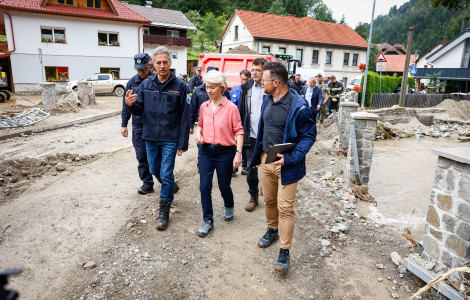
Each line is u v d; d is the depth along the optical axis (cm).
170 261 327
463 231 282
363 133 567
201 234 372
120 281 295
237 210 450
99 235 360
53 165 578
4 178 491
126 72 2916
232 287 298
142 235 367
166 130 378
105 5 2766
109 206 427
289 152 297
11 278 288
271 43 3694
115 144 793
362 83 1728
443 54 3669
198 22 5978
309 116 297
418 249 354
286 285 306
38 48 2494
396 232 416
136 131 452
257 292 294
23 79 2473
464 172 279
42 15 2470
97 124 1102
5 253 321
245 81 475
